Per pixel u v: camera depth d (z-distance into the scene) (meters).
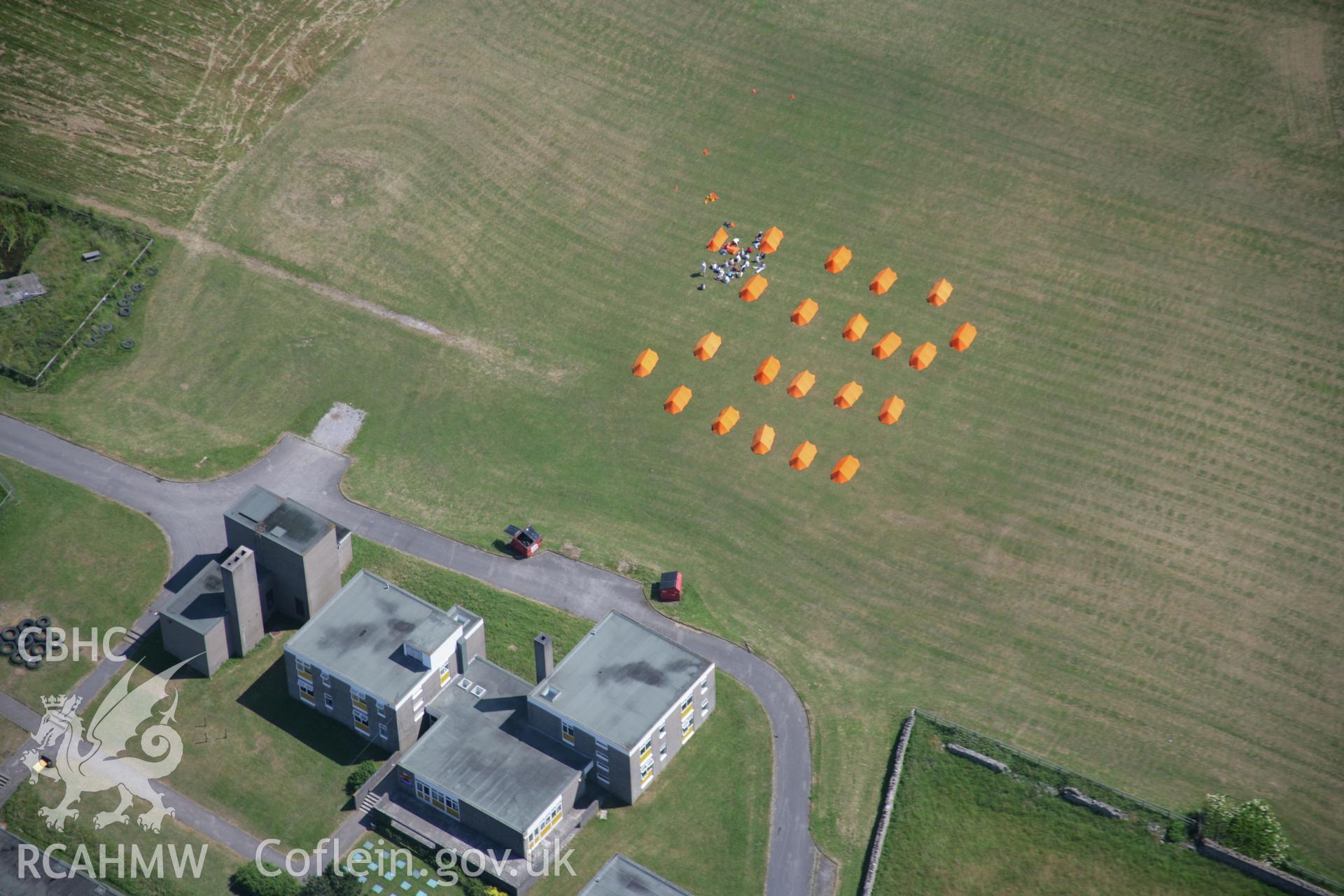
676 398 142.00
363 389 144.00
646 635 117.81
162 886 108.25
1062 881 110.00
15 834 110.75
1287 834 112.50
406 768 111.75
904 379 144.38
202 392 143.12
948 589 128.88
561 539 132.00
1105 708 120.50
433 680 115.81
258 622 122.06
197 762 115.31
